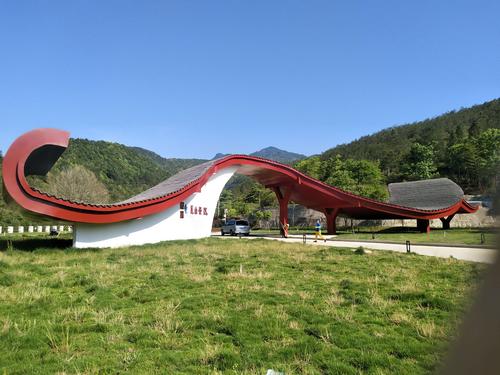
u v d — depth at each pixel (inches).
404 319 334.3
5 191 880.9
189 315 354.3
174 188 1224.2
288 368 243.6
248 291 447.8
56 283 503.2
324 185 1551.4
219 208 3316.9
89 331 319.3
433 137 4099.4
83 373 237.6
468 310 58.2
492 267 54.4
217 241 1168.2
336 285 482.6
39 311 373.1
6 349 278.4
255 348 276.1
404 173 3250.5
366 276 542.0
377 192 2306.8
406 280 507.8
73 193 2142.0
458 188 1763.0
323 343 284.2
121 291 454.9
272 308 376.8
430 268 604.7
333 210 1721.2
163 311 365.7
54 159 967.6
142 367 246.2
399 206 1593.3
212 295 429.1
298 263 679.1
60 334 308.2
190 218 1250.0
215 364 250.5
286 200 1641.2
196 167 1518.2
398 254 798.5
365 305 384.2
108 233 1029.8
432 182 1836.9
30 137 853.2
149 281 513.7
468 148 2807.6
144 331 311.1
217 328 319.3
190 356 263.0
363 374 236.8
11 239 1160.2
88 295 439.2
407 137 4707.2
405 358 259.3
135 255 813.9
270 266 647.1
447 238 1290.6
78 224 978.7
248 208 3127.5
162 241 1134.4
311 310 365.1
